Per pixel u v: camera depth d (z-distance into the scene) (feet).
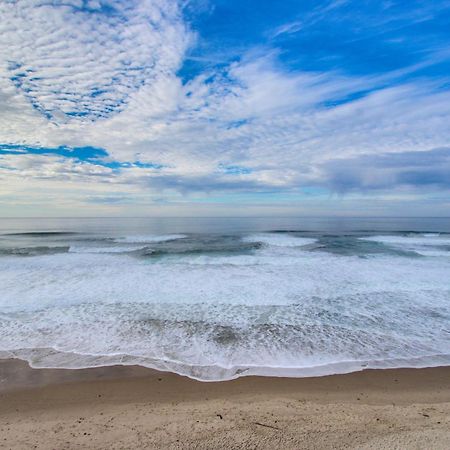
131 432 12.32
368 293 33.14
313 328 24.38
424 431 12.11
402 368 18.45
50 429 12.63
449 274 41.01
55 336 22.71
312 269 43.86
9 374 17.60
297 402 14.78
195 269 43.88
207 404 14.66
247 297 31.68
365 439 11.60
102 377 17.35
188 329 24.11
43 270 43.06
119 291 33.37
